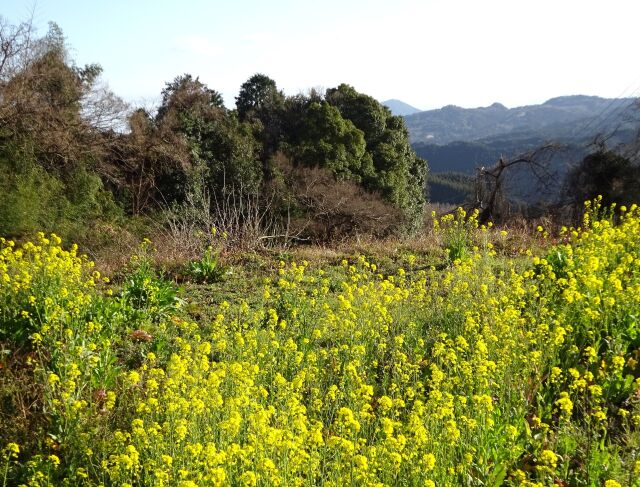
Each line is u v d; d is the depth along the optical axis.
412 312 7.07
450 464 4.00
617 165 25.67
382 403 4.43
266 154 29.84
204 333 6.84
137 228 20.39
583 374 5.14
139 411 4.55
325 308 7.11
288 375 5.74
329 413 5.02
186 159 24.56
